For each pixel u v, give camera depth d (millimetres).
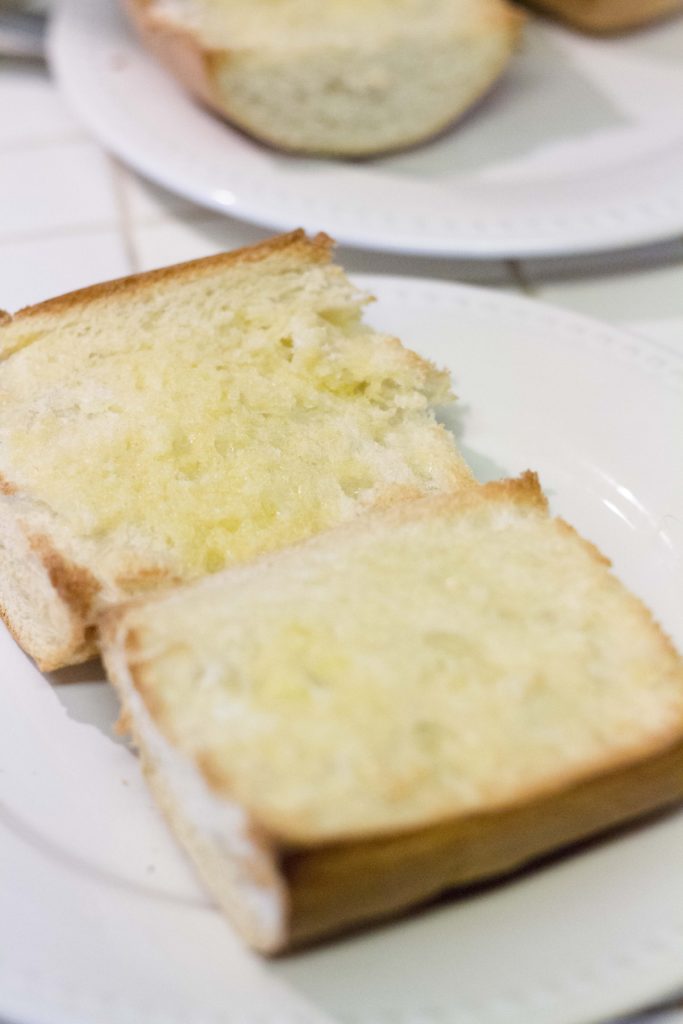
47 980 373
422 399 482
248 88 598
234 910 383
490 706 389
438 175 621
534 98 667
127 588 426
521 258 593
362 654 395
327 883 367
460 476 464
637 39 708
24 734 425
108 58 664
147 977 375
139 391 467
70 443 453
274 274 503
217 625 403
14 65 707
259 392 472
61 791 413
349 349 492
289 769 375
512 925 381
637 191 588
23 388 472
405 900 379
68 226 608
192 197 590
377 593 411
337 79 604
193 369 473
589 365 510
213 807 377
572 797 381
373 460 464
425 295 533
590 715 390
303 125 612
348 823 367
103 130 619
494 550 425
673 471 479
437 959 376
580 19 701
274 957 377
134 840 404
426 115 626
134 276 492
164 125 624
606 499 478
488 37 618
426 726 384
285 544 438
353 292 503
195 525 438
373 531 431
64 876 395
